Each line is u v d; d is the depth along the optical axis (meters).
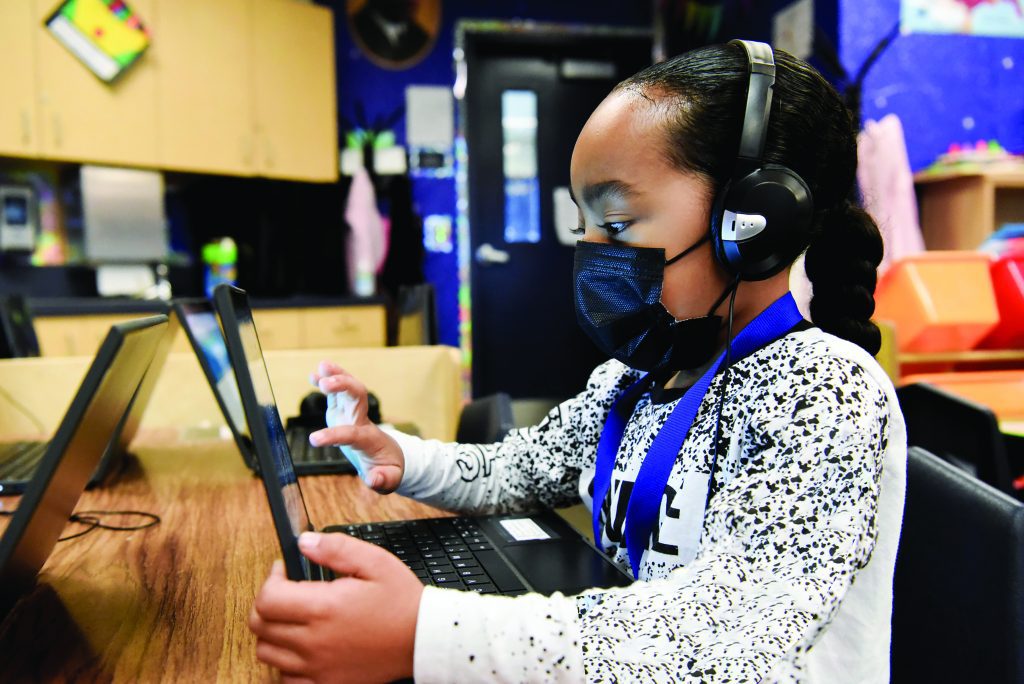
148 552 0.71
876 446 0.49
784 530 0.46
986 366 2.86
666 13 4.58
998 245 3.31
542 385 4.70
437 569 0.64
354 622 0.42
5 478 0.94
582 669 0.41
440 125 4.36
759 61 0.55
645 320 0.60
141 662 0.49
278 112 3.79
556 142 4.61
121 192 3.41
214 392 0.96
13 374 1.24
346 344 3.69
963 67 3.44
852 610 0.55
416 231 4.35
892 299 2.69
